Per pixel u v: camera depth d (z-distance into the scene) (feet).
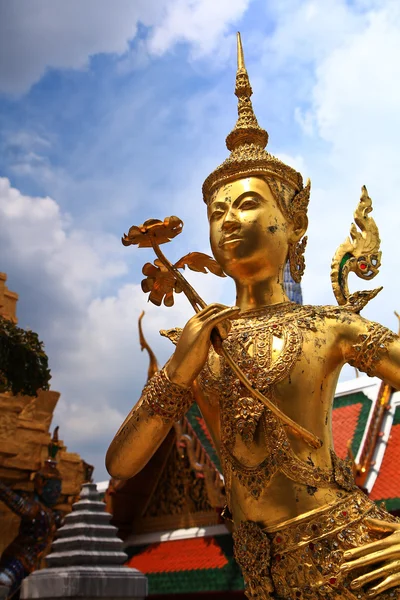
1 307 62.23
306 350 13.38
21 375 46.42
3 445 57.52
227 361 13.11
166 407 13.51
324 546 12.21
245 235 14.35
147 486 69.97
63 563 36.99
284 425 12.82
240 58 17.13
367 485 58.29
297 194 15.29
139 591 36.11
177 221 14.01
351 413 64.90
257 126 16.12
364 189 16.24
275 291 14.74
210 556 58.80
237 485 13.17
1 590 50.39
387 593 11.92
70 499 65.46
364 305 14.70
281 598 12.53
